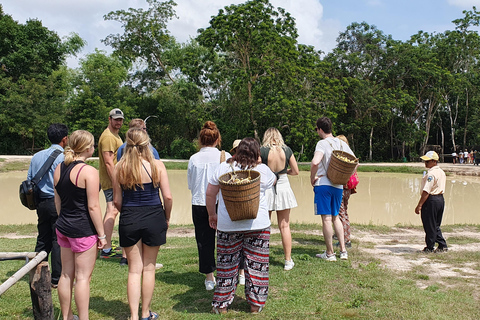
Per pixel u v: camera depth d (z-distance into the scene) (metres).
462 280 5.46
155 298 4.74
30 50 41.06
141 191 3.90
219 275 4.28
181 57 45.22
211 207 4.46
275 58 31.98
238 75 32.38
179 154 44.03
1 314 4.25
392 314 4.14
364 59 42.69
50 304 3.75
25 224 10.88
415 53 41.50
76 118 43.31
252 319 4.07
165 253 7.09
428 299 4.62
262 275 4.24
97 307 4.47
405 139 43.19
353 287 4.99
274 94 33.09
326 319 4.04
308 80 34.88
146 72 48.31
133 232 3.87
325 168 6.09
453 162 41.62
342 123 42.69
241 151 4.37
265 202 4.38
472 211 14.61
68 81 48.62
